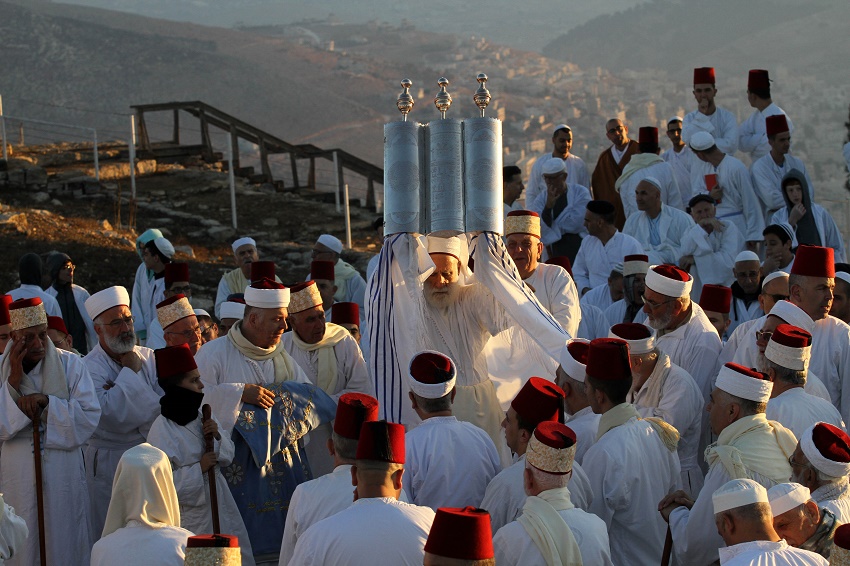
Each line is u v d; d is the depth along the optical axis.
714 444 5.85
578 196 12.84
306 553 4.75
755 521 4.77
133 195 20.81
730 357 7.72
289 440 6.70
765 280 8.23
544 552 4.80
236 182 22.88
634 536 5.75
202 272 16.28
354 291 11.91
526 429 5.49
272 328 6.88
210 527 6.43
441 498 5.71
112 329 7.48
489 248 6.68
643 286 9.44
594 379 5.89
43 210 18.73
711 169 12.59
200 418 6.48
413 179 6.58
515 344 7.13
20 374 7.01
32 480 7.00
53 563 6.96
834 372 7.48
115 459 7.41
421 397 5.90
